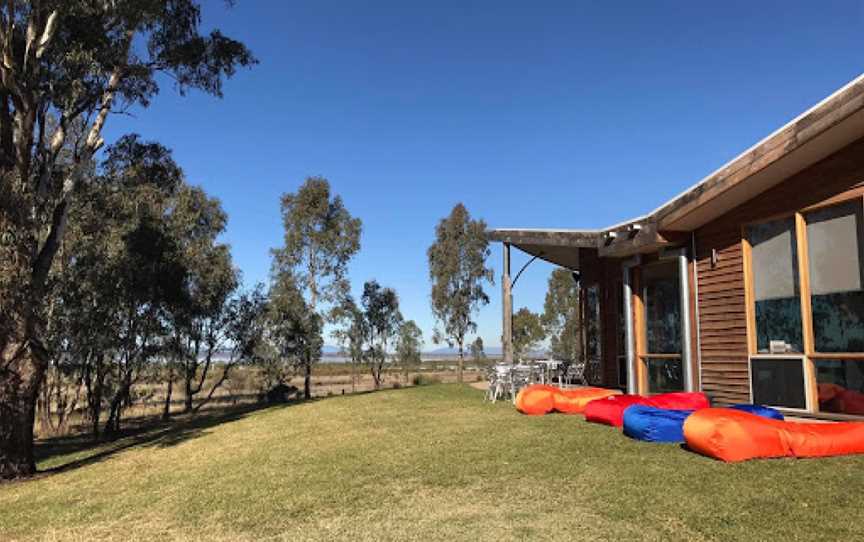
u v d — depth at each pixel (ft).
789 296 25.55
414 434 28.37
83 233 56.13
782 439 18.52
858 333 22.54
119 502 21.50
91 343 54.29
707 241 30.12
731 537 12.41
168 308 60.59
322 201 77.87
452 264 87.04
